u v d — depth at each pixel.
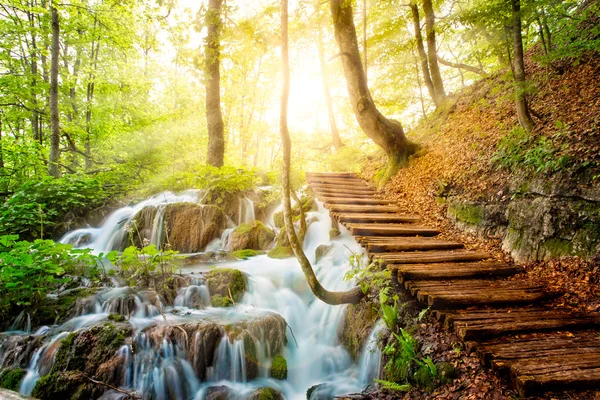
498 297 4.16
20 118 14.50
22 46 14.99
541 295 4.23
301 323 6.11
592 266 4.30
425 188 8.90
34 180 10.40
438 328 3.91
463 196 7.32
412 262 5.41
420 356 3.63
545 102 7.20
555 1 5.91
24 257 5.13
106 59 16.81
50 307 5.23
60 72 14.84
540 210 5.25
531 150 6.01
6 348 4.52
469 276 4.91
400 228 7.13
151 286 5.88
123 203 11.97
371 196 10.01
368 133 11.16
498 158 6.89
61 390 3.92
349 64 10.63
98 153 16.98
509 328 3.49
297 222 9.74
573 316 3.75
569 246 4.71
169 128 15.06
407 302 4.63
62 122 14.46
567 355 3.04
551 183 5.29
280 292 6.64
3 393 2.21
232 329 4.86
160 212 9.71
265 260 8.09
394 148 10.98
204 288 6.02
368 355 4.51
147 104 17.94
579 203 4.74
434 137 11.14
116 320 4.92
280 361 5.00
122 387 4.16
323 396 4.26
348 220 7.70
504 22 6.14
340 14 10.51
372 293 5.18
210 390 4.38
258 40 6.91
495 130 8.09
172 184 12.33
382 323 4.61
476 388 2.95
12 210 8.84
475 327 3.49
